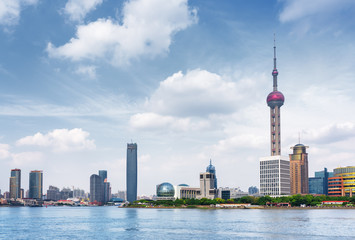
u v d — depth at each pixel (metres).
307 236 173.88
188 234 186.00
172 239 169.62
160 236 180.50
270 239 165.75
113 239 173.00
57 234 196.25
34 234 197.50
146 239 171.00
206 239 168.12
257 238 168.88
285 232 188.50
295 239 165.00
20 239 178.50
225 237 173.50
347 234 179.88
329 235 176.62
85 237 182.50
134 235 185.88
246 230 199.12
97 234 193.12
